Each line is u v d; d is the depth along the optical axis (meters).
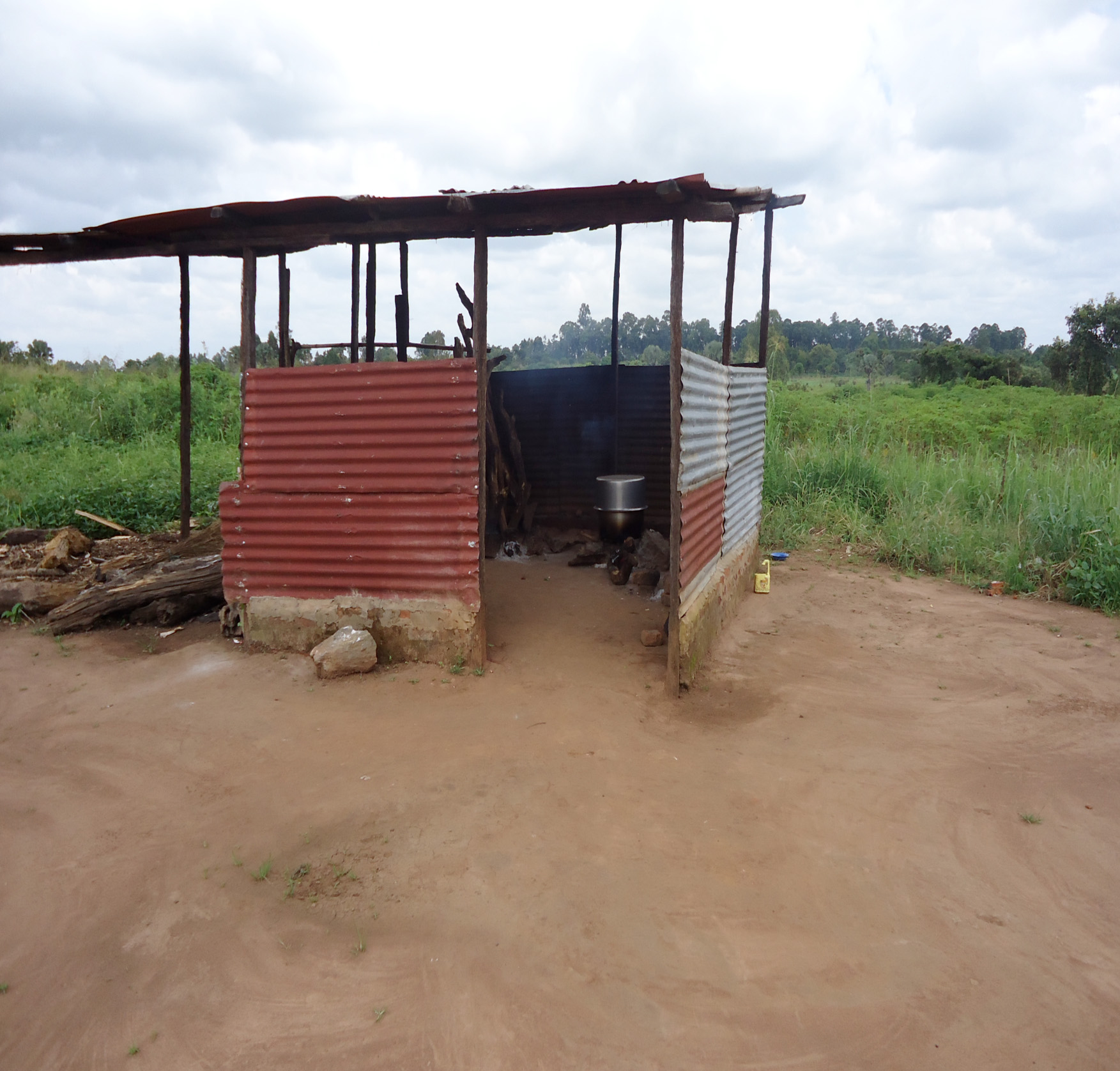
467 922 3.49
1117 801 4.69
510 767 4.85
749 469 8.95
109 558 9.31
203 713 5.61
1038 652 7.23
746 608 8.59
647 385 10.97
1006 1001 3.12
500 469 10.66
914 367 39.25
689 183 5.14
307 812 4.37
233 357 26.42
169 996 3.13
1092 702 6.12
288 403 6.44
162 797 4.56
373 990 3.13
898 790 4.75
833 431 17.31
